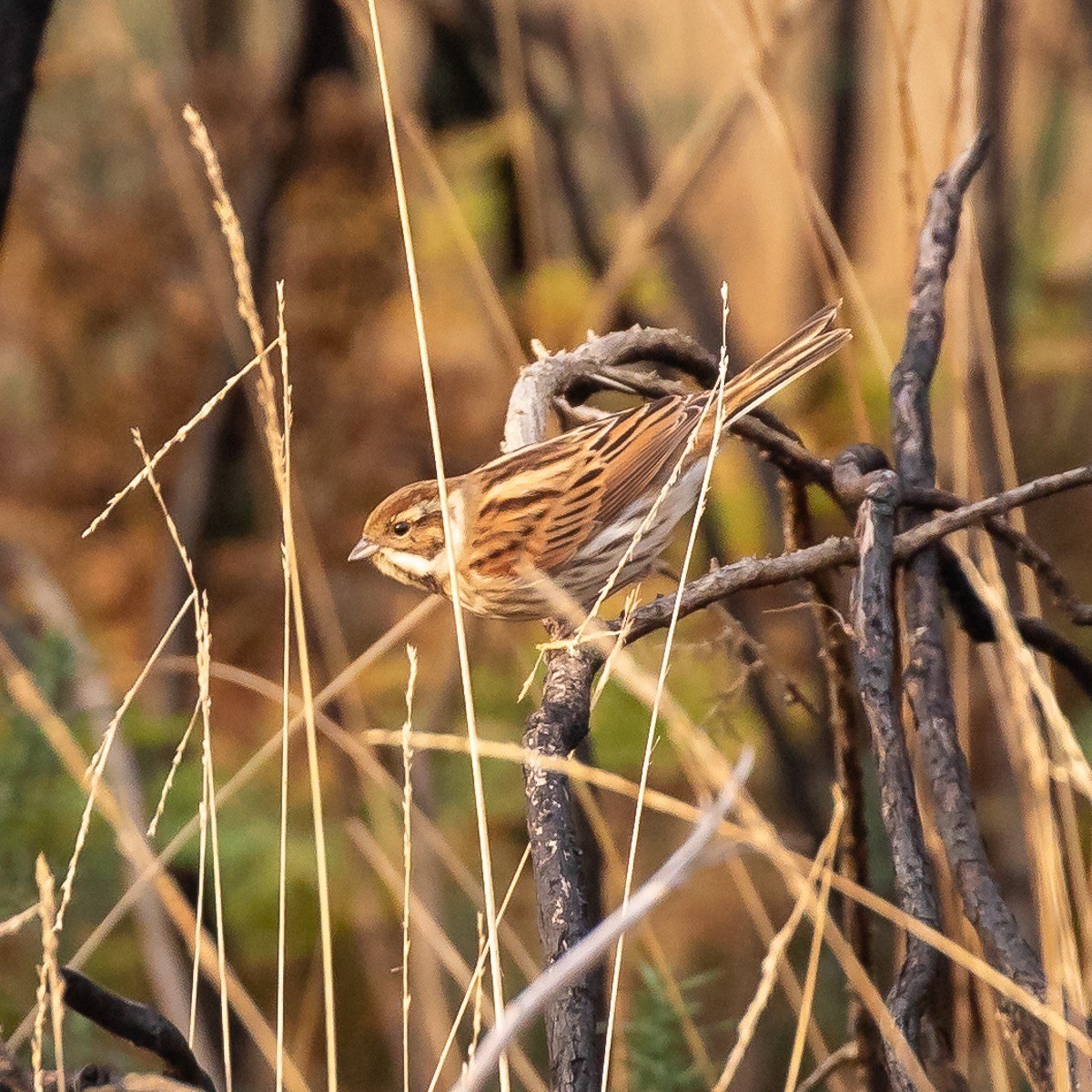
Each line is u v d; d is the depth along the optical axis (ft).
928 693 15.48
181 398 40.86
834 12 42.91
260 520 39.55
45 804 26.25
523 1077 19.66
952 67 26.68
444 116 42.70
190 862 29.58
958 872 14.01
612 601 35.60
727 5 32.04
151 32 45.80
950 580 18.45
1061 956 14.58
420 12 42.24
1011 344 39.52
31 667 29.12
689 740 14.12
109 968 31.89
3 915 25.18
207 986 32.27
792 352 25.23
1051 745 20.16
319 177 39.78
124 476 41.16
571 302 39.24
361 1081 34.04
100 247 40.73
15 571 36.22
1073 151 47.85
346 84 39.81
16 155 23.34
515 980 34.14
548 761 13.75
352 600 39.55
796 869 12.84
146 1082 12.87
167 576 37.63
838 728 22.09
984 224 37.76
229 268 38.27
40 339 41.34
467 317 41.22
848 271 25.52
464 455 39.65
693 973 33.24
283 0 46.75
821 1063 22.29
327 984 15.78
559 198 41.37
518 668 37.83
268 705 37.32
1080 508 42.60
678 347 24.22
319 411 39.45
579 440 28.19
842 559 16.15
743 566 15.98
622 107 40.93
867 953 22.62
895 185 44.75
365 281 40.11
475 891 23.25
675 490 27.43
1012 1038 13.83
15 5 22.72
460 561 27.81
